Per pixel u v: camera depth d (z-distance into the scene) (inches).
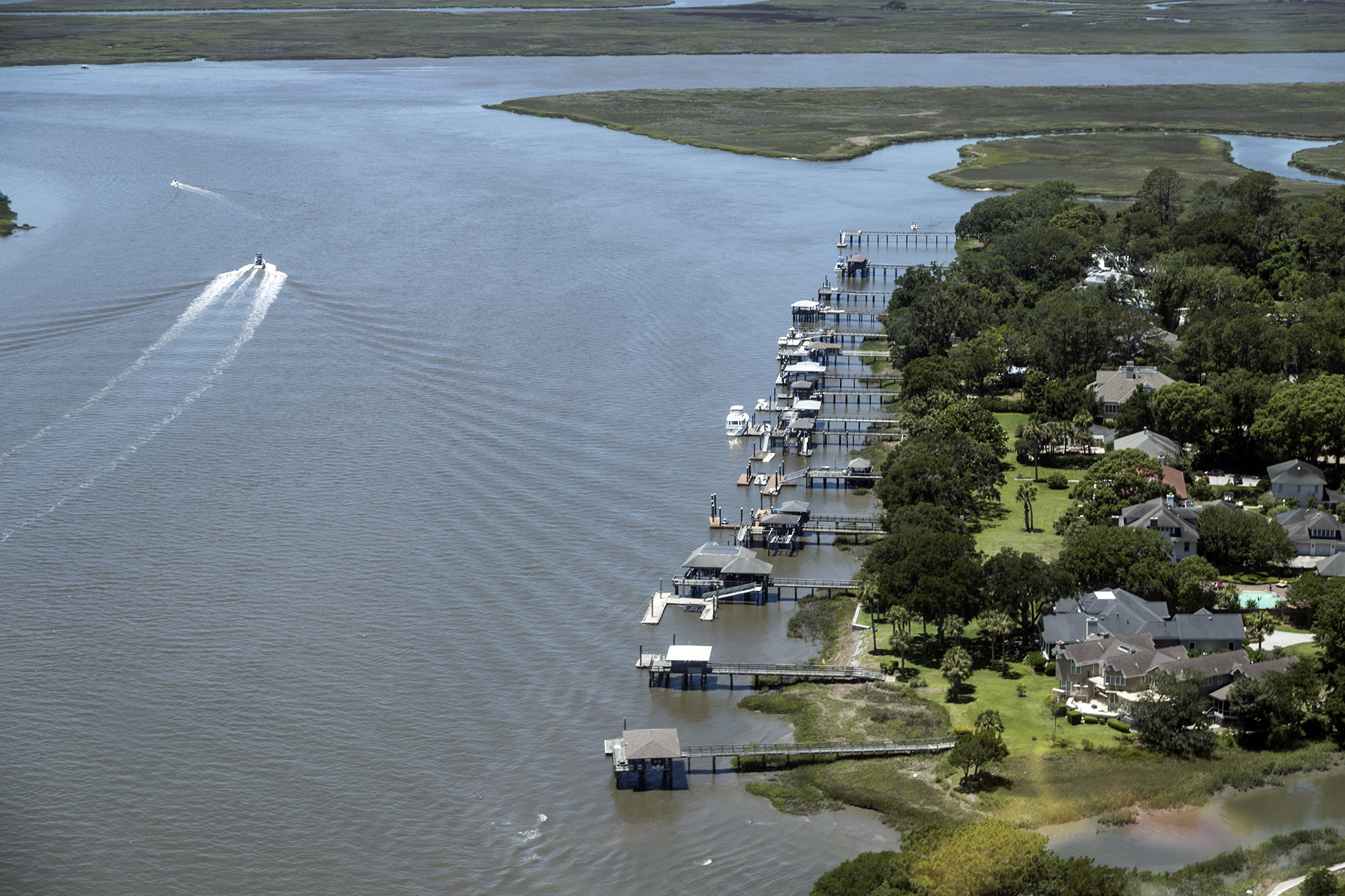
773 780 5674.2
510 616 7096.5
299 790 5595.5
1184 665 6043.3
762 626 7130.9
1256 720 5797.2
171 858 5167.3
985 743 5462.6
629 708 6259.8
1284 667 6072.8
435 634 6884.8
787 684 6486.2
